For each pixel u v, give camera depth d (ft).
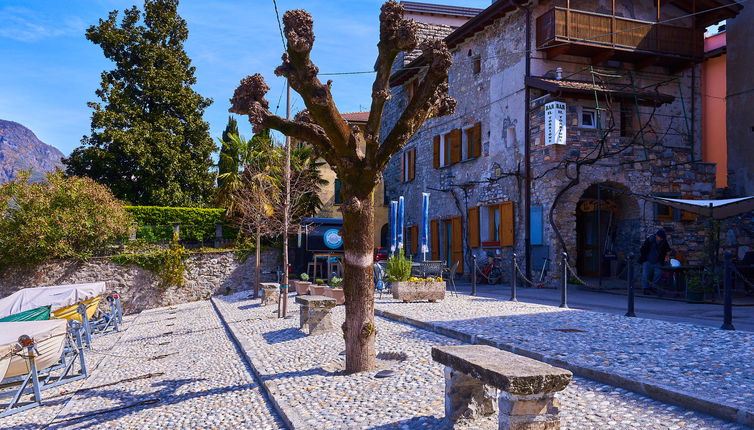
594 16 54.19
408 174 84.64
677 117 60.80
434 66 20.30
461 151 69.92
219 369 27.66
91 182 75.97
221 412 19.43
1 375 26.40
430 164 77.71
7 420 24.22
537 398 11.32
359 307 21.27
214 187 105.09
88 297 51.83
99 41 100.32
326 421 15.66
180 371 29.45
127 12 102.12
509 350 21.57
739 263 47.06
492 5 60.18
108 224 71.72
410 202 84.17
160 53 101.30
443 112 23.38
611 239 59.06
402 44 19.79
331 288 45.34
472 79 67.97
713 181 57.72
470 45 68.64
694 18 58.44
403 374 19.81
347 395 18.13
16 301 48.93
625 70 58.49
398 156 89.40
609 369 16.81
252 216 69.26
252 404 19.70
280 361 25.20
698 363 17.39
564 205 53.01
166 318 60.64
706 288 40.06
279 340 31.48
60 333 30.07
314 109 20.06
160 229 76.38
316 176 92.99
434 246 75.20
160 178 98.53
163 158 97.35
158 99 99.66
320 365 23.39
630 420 13.12
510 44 60.34
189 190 102.27
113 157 94.12
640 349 19.98
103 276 71.36
